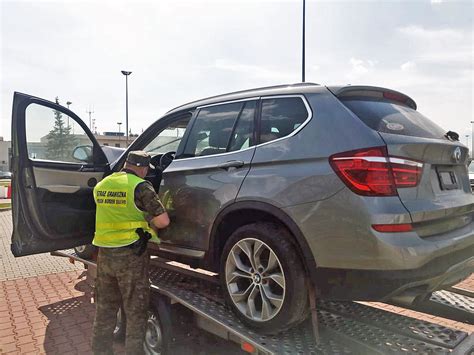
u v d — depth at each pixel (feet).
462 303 10.15
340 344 8.48
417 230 7.54
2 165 196.44
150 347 10.36
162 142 13.34
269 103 9.61
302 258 8.26
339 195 7.53
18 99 10.69
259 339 8.50
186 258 10.84
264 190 8.60
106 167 13.53
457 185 9.18
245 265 9.22
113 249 9.58
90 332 12.66
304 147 8.29
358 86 8.89
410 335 8.70
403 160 7.56
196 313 10.09
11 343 11.85
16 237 10.93
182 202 10.66
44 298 15.97
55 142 11.87
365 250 7.23
